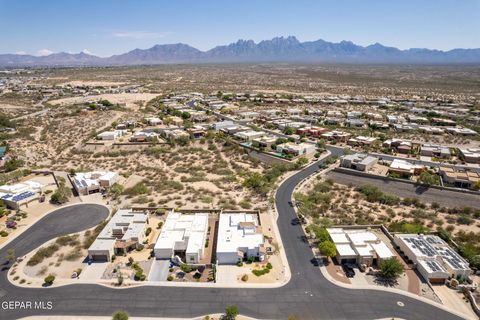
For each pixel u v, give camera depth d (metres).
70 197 102.25
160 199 99.44
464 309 58.38
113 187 103.75
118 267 68.44
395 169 113.56
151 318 56.03
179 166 130.12
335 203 98.81
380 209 95.56
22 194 99.00
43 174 121.88
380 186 109.44
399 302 59.88
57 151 148.25
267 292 62.12
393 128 189.12
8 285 63.50
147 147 149.75
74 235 80.62
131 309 57.84
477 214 90.50
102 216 90.44
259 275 66.44
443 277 64.62
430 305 59.16
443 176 109.94
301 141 158.38
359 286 63.81
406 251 72.69
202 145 155.00
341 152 146.25
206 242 77.56
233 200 98.94
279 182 113.50
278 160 134.62
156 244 72.75
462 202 96.25
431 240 76.19
